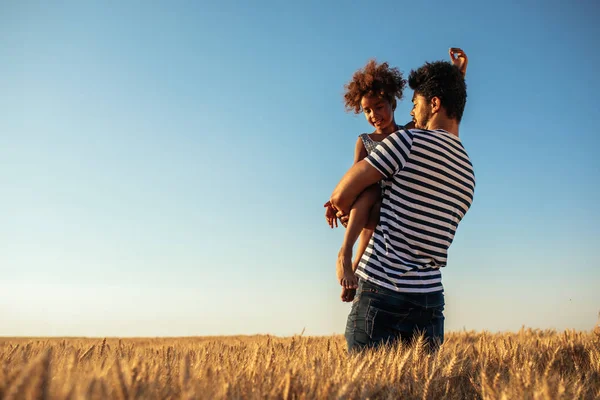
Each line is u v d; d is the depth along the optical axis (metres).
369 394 2.54
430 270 3.72
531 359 3.66
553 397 2.59
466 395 3.16
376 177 3.61
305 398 2.34
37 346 3.64
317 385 2.48
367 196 3.77
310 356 3.48
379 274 3.62
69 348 3.51
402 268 3.60
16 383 1.73
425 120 4.04
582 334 5.34
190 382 2.29
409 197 3.62
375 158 3.58
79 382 2.05
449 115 3.95
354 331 3.69
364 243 4.04
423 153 3.61
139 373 2.23
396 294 3.58
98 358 3.38
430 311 3.66
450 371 3.17
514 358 3.76
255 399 2.28
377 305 3.61
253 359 3.02
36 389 1.75
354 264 4.09
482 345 4.27
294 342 4.11
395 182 3.66
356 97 4.76
